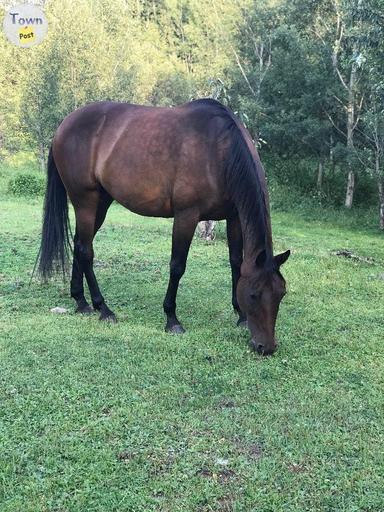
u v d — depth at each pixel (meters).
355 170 17.34
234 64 25.11
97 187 5.08
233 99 22.08
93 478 2.62
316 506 2.46
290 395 3.54
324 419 3.22
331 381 3.79
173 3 41.06
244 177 4.11
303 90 19.08
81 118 5.07
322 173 20.50
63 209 5.34
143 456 2.81
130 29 32.22
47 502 2.46
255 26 23.30
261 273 3.98
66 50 21.52
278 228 14.38
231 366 4.00
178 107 4.79
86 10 24.59
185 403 3.41
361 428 3.13
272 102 21.02
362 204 19.39
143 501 2.46
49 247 5.27
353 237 13.38
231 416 3.24
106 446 2.90
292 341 4.55
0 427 3.07
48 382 3.64
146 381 3.71
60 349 4.24
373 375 3.90
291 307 5.57
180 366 3.96
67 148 5.07
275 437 3.01
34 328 4.73
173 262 4.68
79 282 5.34
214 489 2.55
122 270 7.04
